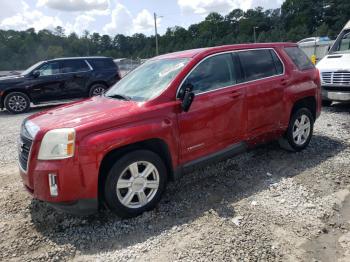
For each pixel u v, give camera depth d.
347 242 3.07
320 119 7.43
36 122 3.58
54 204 3.23
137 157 3.45
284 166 4.80
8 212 3.84
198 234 3.25
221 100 4.09
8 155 6.07
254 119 4.50
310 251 2.96
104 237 3.29
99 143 3.18
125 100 3.96
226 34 99.56
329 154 5.18
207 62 4.13
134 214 3.55
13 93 11.16
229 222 3.43
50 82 11.47
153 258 2.94
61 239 3.29
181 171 3.87
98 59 12.35
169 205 3.84
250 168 4.79
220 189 4.20
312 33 81.88
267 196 3.94
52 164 3.13
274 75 4.79
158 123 3.55
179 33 97.94
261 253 2.94
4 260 3.00
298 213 3.55
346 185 4.16
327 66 8.34
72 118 3.47
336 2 83.69
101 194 3.48
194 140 3.90
